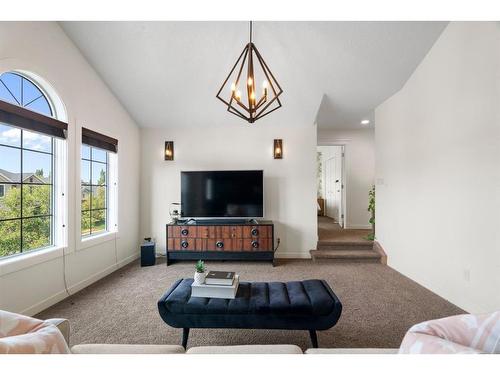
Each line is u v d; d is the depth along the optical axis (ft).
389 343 6.33
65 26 9.10
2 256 7.41
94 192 11.39
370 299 8.82
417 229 10.40
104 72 11.04
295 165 14.47
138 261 13.67
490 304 7.11
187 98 12.71
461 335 2.48
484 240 7.29
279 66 10.98
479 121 7.43
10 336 2.72
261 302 5.70
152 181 14.74
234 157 14.60
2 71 6.96
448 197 8.67
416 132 10.46
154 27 9.48
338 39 9.62
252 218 14.49
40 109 8.63
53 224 9.03
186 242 13.01
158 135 14.80
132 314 7.75
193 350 3.10
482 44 7.30
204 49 10.32
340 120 16.56
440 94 9.04
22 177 7.98
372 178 19.13
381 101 13.17
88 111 10.44
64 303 8.52
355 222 19.20
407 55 9.92
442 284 8.97
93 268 10.64
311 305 5.56
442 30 8.85
